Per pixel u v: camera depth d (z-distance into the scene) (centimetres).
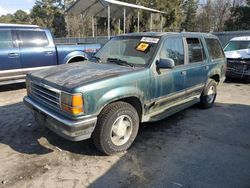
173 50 450
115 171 329
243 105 650
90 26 2973
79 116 312
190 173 328
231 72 980
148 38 440
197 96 553
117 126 360
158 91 414
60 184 301
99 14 2014
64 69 395
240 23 3275
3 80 700
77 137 318
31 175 318
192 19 4594
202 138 437
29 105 389
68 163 347
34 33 751
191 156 372
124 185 301
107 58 453
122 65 408
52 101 340
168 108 462
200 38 541
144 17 2752
